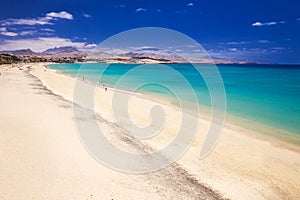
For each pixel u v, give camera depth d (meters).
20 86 31.64
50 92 27.48
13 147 11.35
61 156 10.77
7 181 8.75
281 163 11.41
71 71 69.19
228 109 22.41
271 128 16.64
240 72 90.25
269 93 33.91
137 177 9.55
